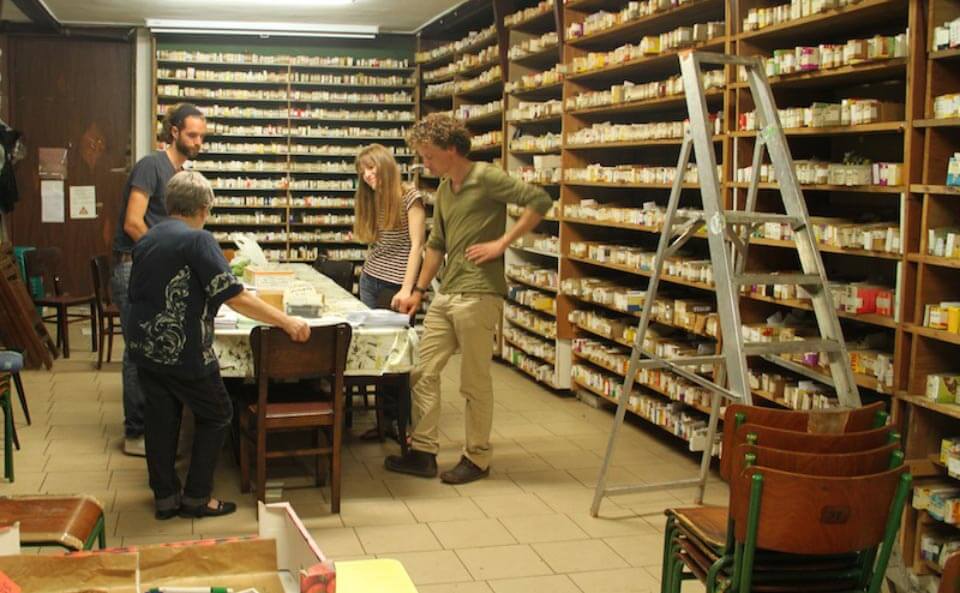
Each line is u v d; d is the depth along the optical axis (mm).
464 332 4332
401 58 9953
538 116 6617
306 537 1390
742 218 3143
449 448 5051
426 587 3271
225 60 9375
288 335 3781
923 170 3240
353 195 9914
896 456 2227
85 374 6691
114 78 9555
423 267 4617
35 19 8883
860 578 2309
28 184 9484
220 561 1432
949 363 3314
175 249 3609
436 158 4277
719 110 5191
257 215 9602
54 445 4902
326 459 4602
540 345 6695
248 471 4234
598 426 5551
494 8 7180
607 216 5617
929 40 3189
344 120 9719
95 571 1381
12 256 7004
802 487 2102
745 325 4195
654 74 5871
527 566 3471
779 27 3930
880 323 3432
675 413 4953
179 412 3871
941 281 3271
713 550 2449
